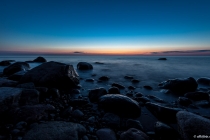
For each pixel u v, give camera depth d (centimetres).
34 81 599
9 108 325
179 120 287
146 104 452
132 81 930
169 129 279
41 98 477
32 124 283
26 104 374
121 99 403
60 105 430
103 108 407
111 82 909
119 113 380
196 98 530
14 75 737
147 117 374
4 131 258
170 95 608
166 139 266
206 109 433
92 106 444
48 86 607
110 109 390
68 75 664
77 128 267
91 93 531
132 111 381
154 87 771
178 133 283
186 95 569
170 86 699
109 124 318
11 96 335
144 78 1083
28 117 300
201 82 869
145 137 257
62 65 698
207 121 256
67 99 505
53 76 618
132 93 629
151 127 320
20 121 289
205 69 1708
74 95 571
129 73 1359
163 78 1086
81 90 669
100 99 438
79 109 411
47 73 626
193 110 427
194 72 1430
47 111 354
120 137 258
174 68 1836
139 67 1986
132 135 255
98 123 323
